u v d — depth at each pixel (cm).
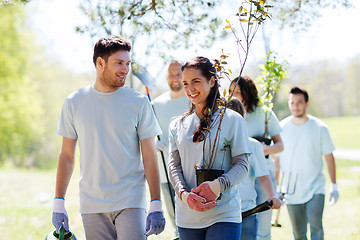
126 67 333
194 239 306
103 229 337
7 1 405
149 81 462
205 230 307
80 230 618
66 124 344
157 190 340
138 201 336
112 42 330
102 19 416
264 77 469
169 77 502
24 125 2902
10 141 2883
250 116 457
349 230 730
